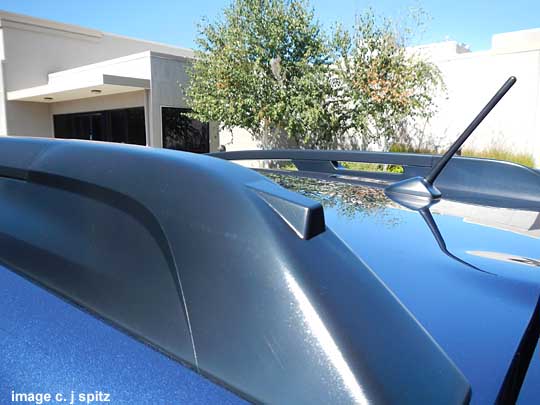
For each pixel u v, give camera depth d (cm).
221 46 1166
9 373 62
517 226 112
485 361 56
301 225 58
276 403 48
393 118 1032
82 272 70
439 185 170
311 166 208
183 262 59
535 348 59
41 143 87
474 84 1009
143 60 1432
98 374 57
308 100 1063
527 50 938
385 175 188
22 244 80
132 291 63
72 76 1725
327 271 56
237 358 52
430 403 47
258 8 1083
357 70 1047
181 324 57
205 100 1177
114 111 1608
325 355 48
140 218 66
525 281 76
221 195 60
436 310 66
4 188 89
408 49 1055
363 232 95
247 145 1359
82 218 74
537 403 51
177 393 52
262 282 53
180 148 1512
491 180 160
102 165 73
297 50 1097
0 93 1739
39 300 69
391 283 73
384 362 49
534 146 944
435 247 90
